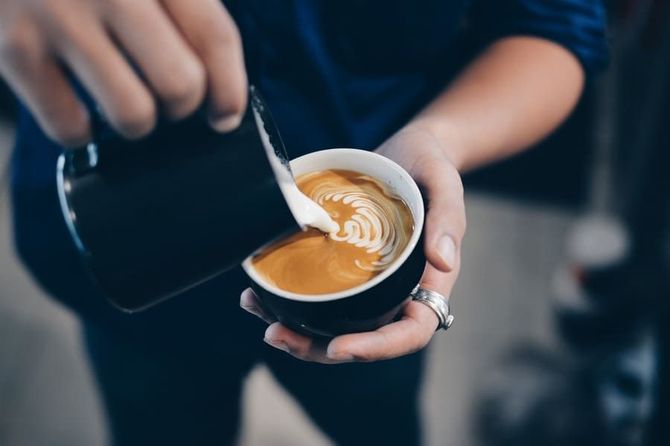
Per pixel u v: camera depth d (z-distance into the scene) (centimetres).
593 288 107
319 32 59
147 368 73
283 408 107
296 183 53
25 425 107
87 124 37
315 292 47
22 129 62
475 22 67
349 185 53
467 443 103
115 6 34
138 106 35
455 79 64
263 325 67
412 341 49
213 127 40
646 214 106
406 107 64
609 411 98
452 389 108
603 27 65
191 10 36
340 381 72
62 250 64
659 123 98
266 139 43
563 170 124
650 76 101
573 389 101
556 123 63
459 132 59
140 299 43
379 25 59
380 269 48
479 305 116
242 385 77
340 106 61
